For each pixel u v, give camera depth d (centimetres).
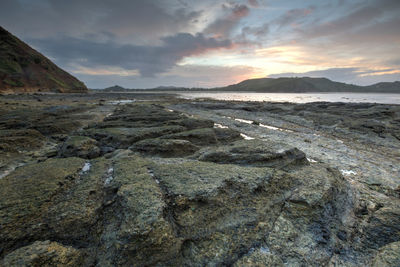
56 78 14600
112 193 884
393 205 987
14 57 12212
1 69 10600
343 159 1831
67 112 3741
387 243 724
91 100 8025
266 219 804
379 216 838
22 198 805
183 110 5466
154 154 1619
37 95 9138
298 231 769
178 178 970
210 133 2052
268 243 719
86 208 780
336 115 3747
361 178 1437
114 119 3134
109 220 738
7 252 620
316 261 677
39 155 1698
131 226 643
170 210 766
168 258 623
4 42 12731
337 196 970
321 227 793
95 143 1786
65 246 635
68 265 587
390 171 1571
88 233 700
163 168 1115
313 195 899
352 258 691
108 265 593
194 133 2008
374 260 651
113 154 1584
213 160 1348
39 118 2820
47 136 2253
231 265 646
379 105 4944
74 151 1557
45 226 695
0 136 1886
